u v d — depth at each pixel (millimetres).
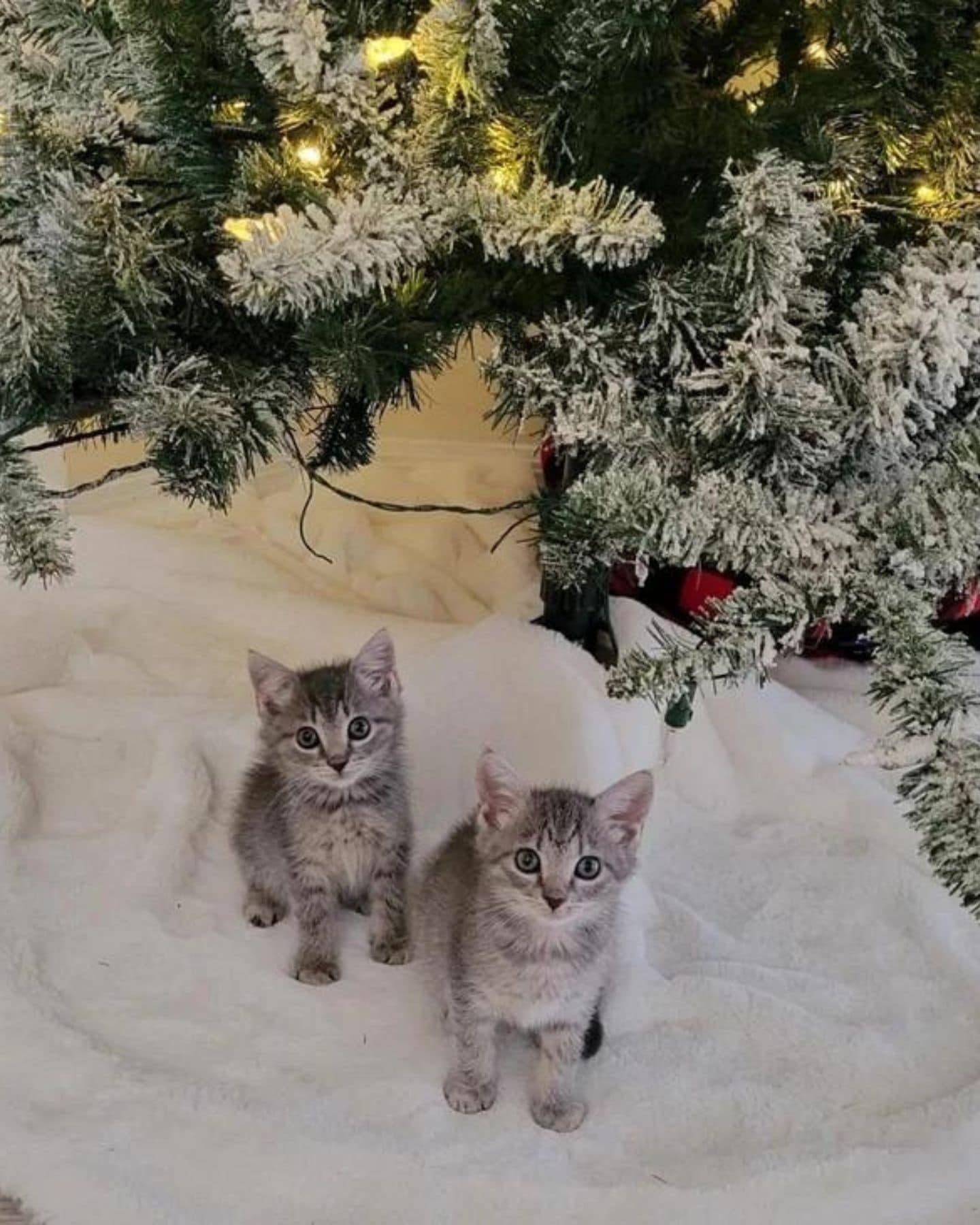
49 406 1083
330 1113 1018
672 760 1444
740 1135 1025
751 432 958
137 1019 1105
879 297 969
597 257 923
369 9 991
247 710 1486
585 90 948
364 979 1169
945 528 982
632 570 1664
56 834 1319
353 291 917
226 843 1331
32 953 1155
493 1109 1042
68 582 1733
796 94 1008
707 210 1029
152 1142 978
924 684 921
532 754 1379
